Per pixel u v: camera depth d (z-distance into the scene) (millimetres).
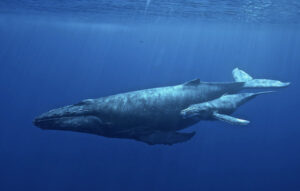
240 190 24938
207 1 21141
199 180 26078
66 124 9625
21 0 25141
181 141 9977
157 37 77188
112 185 25812
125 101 10094
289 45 85125
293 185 26000
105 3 24359
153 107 10297
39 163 30531
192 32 59562
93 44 104750
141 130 10359
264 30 48281
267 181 26453
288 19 31672
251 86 13086
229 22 37125
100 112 9836
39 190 26922
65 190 26109
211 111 10836
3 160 32438
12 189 27250
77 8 28469
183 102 10906
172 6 24125
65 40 91625
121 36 76500
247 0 20438
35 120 9562
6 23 52719
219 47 107000
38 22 50375
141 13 30328
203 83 11844
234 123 9555
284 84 13039
